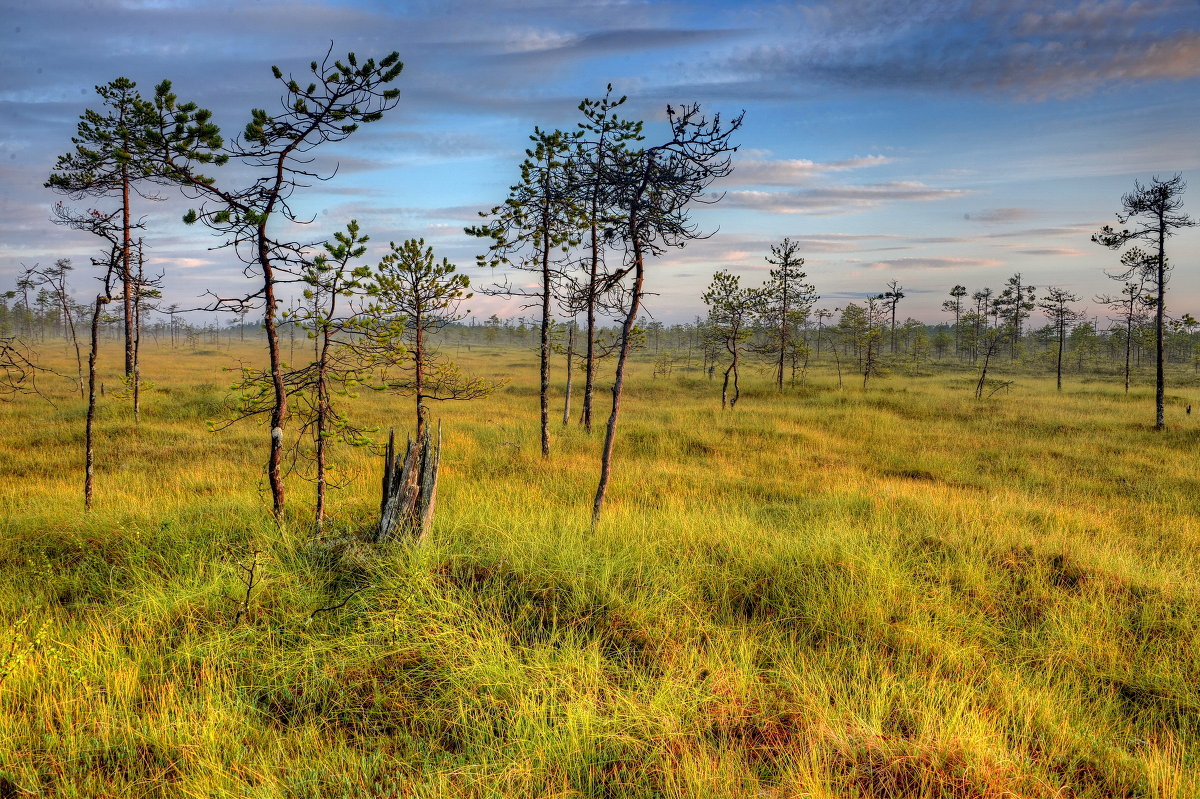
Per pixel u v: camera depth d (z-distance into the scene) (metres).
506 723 4.12
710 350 41.09
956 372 56.66
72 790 3.47
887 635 5.47
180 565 6.28
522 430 18.03
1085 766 3.92
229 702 4.24
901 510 9.80
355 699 4.43
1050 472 14.87
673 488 12.17
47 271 9.10
